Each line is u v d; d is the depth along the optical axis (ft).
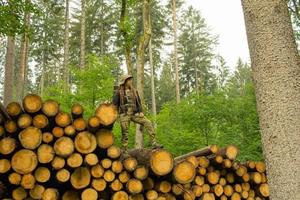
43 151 18.69
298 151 16.38
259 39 17.53
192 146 46.57
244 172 25.61
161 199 21.06
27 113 18.81
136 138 40.27
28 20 75.87
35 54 129.90
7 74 54.03
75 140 19.16
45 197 18.49
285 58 17.16
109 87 50.03
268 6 17.62
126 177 20.08
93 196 19.34
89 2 133.59
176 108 50.75
